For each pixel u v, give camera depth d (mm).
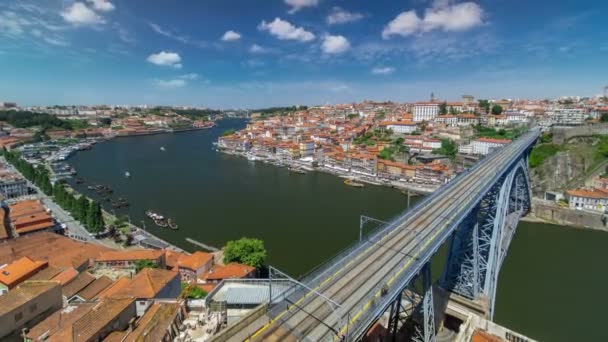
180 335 39375
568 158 135500
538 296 66688
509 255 87000
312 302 33250
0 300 41656
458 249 60438
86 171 194750
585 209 114188
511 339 44094
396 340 47906
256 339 28344
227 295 47375
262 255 73438
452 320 55156
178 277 54438
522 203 113312
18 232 88750
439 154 187375
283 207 128875
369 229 104250
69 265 65000
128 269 68688
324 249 89875
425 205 60844
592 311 61625
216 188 159875
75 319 41812
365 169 189375
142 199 139750
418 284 67188
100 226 96188
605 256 86125
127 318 42688
